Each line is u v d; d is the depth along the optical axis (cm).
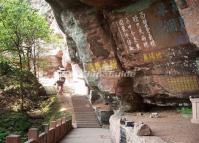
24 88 2931
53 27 3741
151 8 1312
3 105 2656
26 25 2752
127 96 1759
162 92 1462
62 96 3192
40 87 3148
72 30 1856
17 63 3170
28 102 2834
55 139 1430
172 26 1235
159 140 828
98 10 1638
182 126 1105
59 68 3881
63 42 3681
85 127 2358
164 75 1377
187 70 1256
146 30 1378
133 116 1552
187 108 1477
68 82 3791
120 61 1655
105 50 1706
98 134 1878
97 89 1969
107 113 2405
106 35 1675
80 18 1716
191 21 907
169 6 1222
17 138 730
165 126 1120
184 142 805
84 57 1844
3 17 2667
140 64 1495
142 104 1781
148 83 1516
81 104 2856
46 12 3897
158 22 1298
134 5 1399
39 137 1015
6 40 2752
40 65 3603
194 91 1268
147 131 934
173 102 1514
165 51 1311
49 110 2758
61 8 1850
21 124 2334
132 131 1024
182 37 1206
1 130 2184
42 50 3544
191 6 896
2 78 2927
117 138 1371
